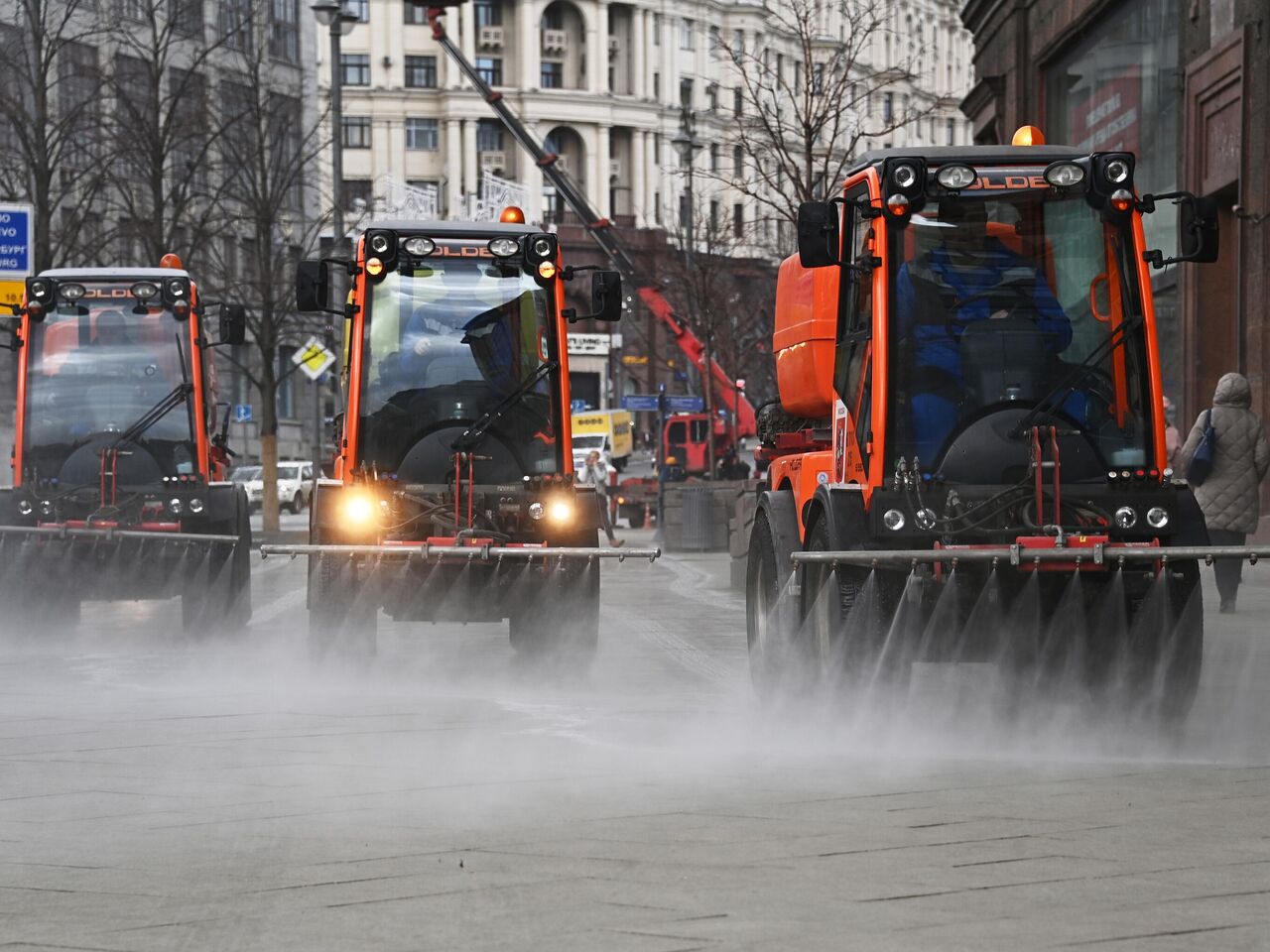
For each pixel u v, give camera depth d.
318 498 17.91
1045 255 13.62
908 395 13.43
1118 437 13.49
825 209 13.91
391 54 140.75
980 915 7.95
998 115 46.22
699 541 43.53
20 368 22.30
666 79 144.38
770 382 74.44
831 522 13.39
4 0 44.53
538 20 141.12
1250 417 22.48
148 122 47.47
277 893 8.52
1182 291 33.00
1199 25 32.94
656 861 9.09
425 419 18.12
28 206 30.42
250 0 53.09
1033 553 12.62
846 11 42.09
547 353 18.36
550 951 7.44
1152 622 12.98
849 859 9.11
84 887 8.73
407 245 18.30
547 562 17.59
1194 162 32.84
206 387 22.77
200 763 12.28
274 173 51.97
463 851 9.37
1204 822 9.97
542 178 140.88
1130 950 7.38
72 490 22.00
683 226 68.50
